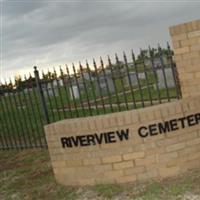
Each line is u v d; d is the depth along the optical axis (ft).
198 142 22.03
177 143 21.62
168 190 19.84
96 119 22.09
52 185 24.48
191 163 21.85
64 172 23.75
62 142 23.34
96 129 22.00
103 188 21.75
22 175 28.50
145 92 54.08
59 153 23.72
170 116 21.56
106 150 22.02
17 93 34.94
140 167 21.63
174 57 24.59
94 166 22.47
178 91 25.53
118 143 21.75
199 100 22.25
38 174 27.84
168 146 21.52
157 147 21.48
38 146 35.29
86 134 22.34
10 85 35.09
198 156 22.00
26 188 25.26
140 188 20.85
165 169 21.53
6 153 36.99
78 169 23.04
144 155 21.53
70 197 21.80
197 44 23.65
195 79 24.13
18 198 23.65
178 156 21.62
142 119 21.42
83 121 22.39
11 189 25.72
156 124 21.43
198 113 22.13
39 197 22.99
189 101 22.02
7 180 28.04
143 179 21.66
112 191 21.15
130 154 21.67
